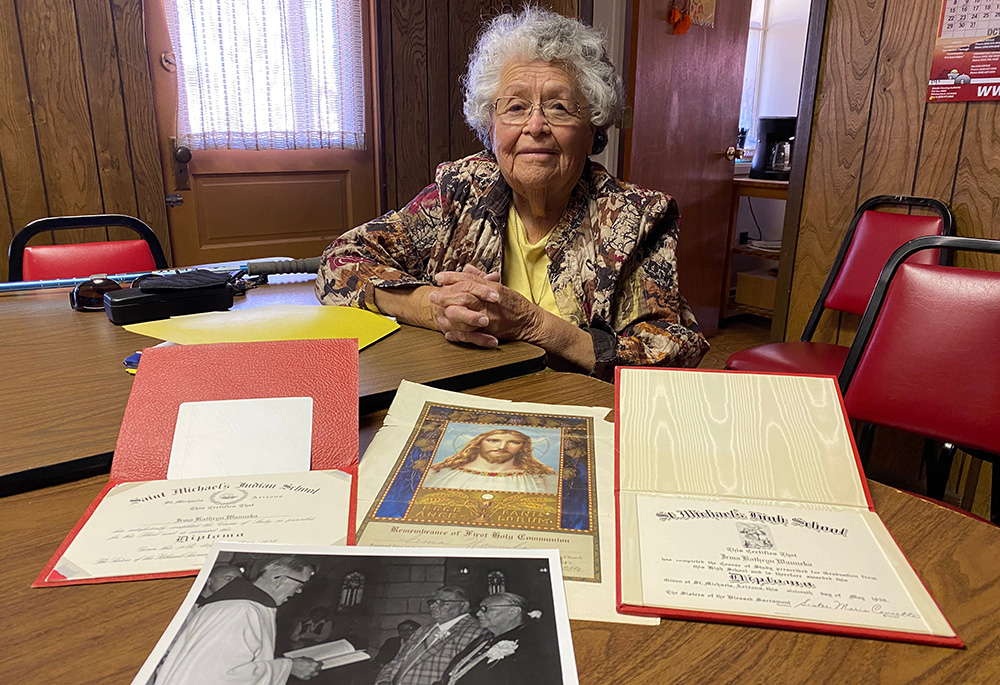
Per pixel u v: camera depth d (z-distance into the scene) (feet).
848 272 6.53
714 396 2.09
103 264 5.00
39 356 2.89
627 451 1.95
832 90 6.78
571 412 2.44
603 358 3.41
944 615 1.47
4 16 7.02
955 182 6.12
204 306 3.59
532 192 3.88
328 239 10.02
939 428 3.40
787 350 6.38
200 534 1.69
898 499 1.94
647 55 9.35
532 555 1.58
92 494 1.92
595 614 1.45
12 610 1.43
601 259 3.88
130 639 1.36
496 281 3.31
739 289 12.40
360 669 1.25
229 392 2.15
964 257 6.12
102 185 7.92
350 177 9.98
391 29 9.61
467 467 2.02
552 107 3.65
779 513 1.78
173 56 8.14
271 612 1.38
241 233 9.25
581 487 1.93
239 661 1.26
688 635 1.40
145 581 1.54
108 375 2.67
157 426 2.06
